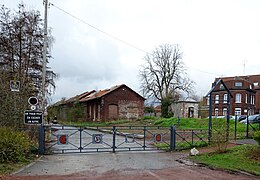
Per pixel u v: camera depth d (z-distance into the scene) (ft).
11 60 67.46
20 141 35.70
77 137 72.08
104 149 47.78
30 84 53.47
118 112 149.69
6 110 42.60
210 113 52.11
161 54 150.41
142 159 38.93
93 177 27.48
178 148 48.42
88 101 165.68
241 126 75.10
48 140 52.16
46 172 29.48
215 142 43.52
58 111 175.42
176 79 149.38
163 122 107.96
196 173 29.71
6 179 25.86
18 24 68.69
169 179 26.91
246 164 32.55
